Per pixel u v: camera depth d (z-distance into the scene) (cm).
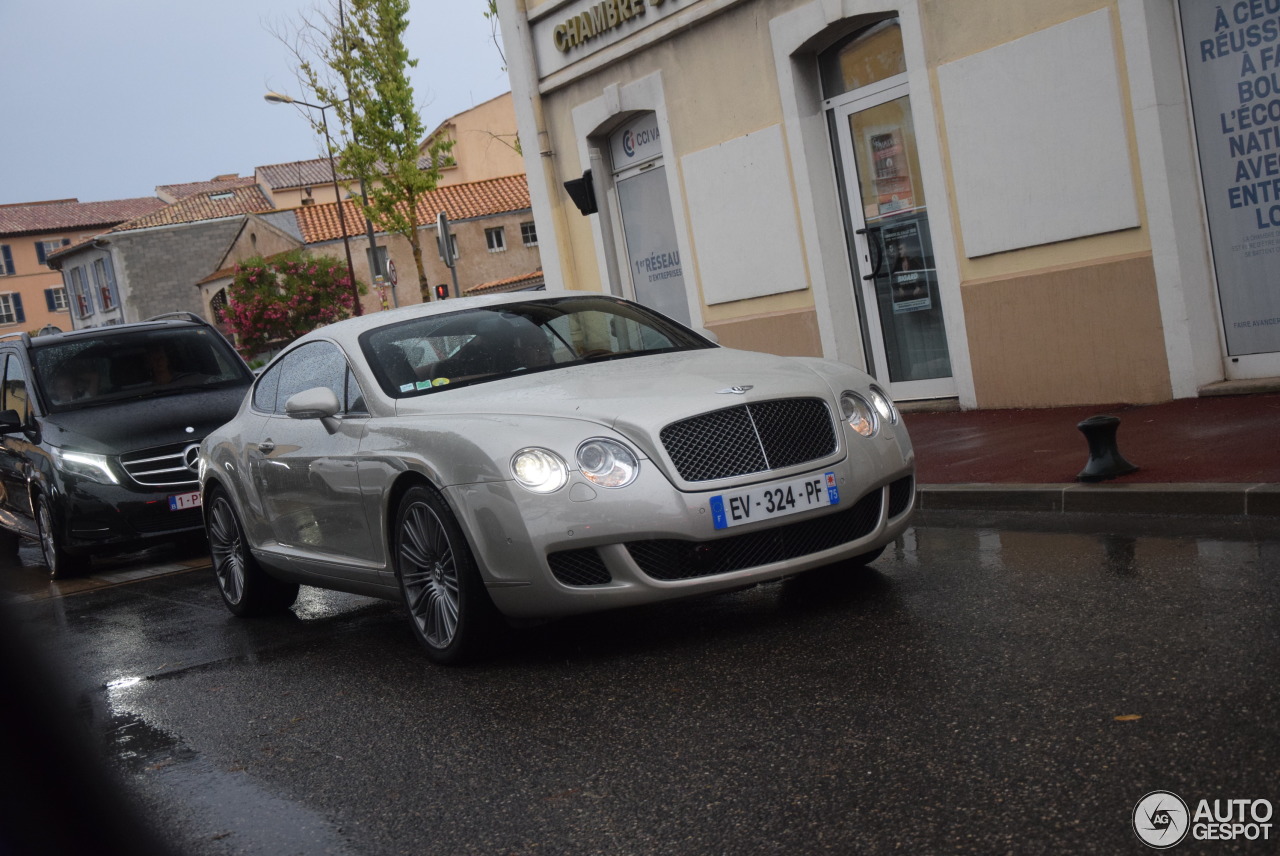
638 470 489
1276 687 351
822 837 307
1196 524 577
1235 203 866
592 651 530
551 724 438
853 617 512
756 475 498
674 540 491
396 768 419
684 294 1434
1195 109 877
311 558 652
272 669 600
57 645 750
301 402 606
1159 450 719
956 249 1047
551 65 1524
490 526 499
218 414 1091
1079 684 382
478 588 518
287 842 366
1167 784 302
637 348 635
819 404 526
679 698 441
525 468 495
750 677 452
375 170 3288
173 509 1045
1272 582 457
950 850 288
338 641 646
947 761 340
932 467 828
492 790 382
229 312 5222
